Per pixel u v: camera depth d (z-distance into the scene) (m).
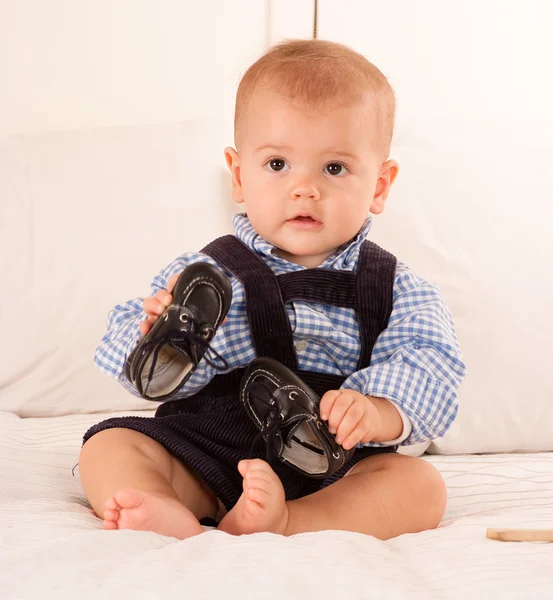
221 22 2.50
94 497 1.14
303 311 1.37
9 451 1.54
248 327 1.38
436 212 2.00
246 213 1.54
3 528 0.94
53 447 1.62
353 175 1.38
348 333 1.39
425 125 2.38
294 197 1.35
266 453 1.22
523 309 1.87
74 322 1.99
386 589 0.72
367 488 1.19
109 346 1.38
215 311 1.21
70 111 2.50
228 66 2.51
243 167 1.42
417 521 1.20
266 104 1.37
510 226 1.97
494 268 1.92
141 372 1.19
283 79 1.37
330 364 1.39
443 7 2.53
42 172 2.11
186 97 2.51
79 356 1.98
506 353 1.84
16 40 2.48
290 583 0.73
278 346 1.36
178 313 1.19
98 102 2.50
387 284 1.41
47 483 1.39
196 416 1.30
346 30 2.52
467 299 1.89
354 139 1.36
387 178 1.51
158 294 1.21
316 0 2.51
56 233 2.05
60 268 2.02
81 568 0.76
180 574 0.76
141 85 2.51
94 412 1.98
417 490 1.21
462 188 2.02
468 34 2.54
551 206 1.99
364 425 1.17
